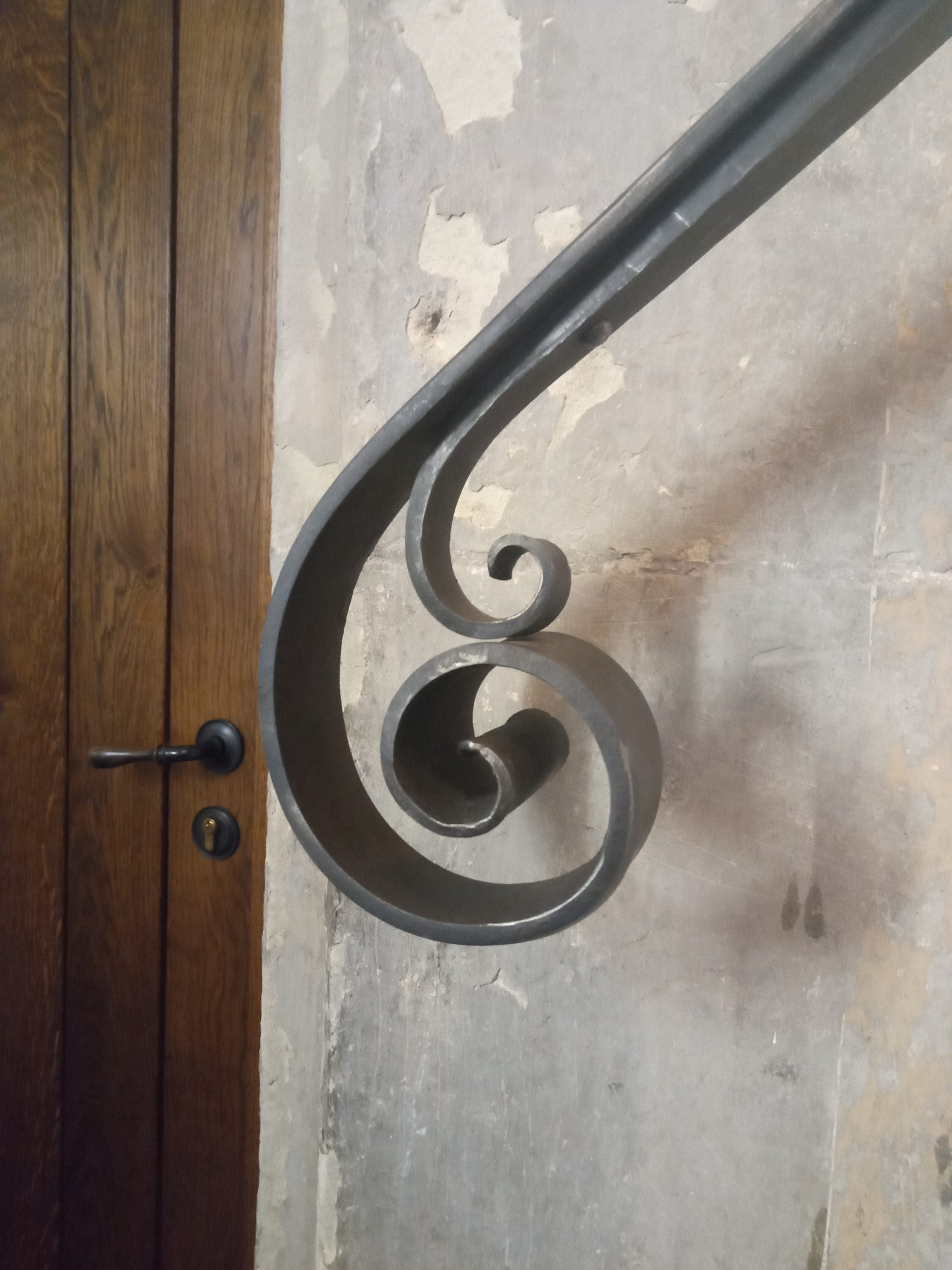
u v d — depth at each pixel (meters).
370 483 0.41
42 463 0.93
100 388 0.91
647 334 0.56
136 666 0.92
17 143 0.89
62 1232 0.98
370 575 0.64
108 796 0.94
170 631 0.91
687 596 0.56
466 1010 0.64
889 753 0.53
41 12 0.88
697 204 0.33
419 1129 0.66
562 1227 0.62
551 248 0.58
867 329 0.52
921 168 0.50
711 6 0.53
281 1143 0.79
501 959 0.63
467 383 0.38
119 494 0.91
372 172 0.62
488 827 0.40
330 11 0.69
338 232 0.68
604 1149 0.61
